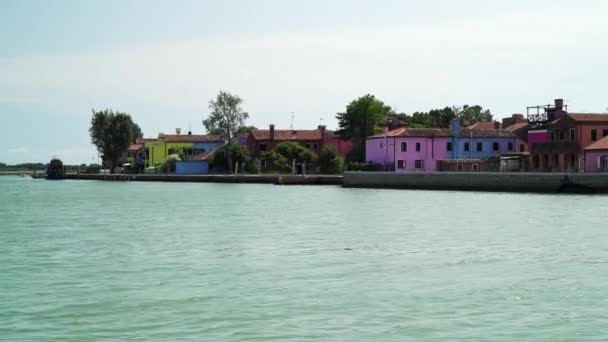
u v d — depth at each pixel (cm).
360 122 14212
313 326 2033
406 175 10200
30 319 2125
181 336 1938
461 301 2352
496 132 12650
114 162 18362
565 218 5278
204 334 1955
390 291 2522
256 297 2420
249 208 6838
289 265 3123
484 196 8238
